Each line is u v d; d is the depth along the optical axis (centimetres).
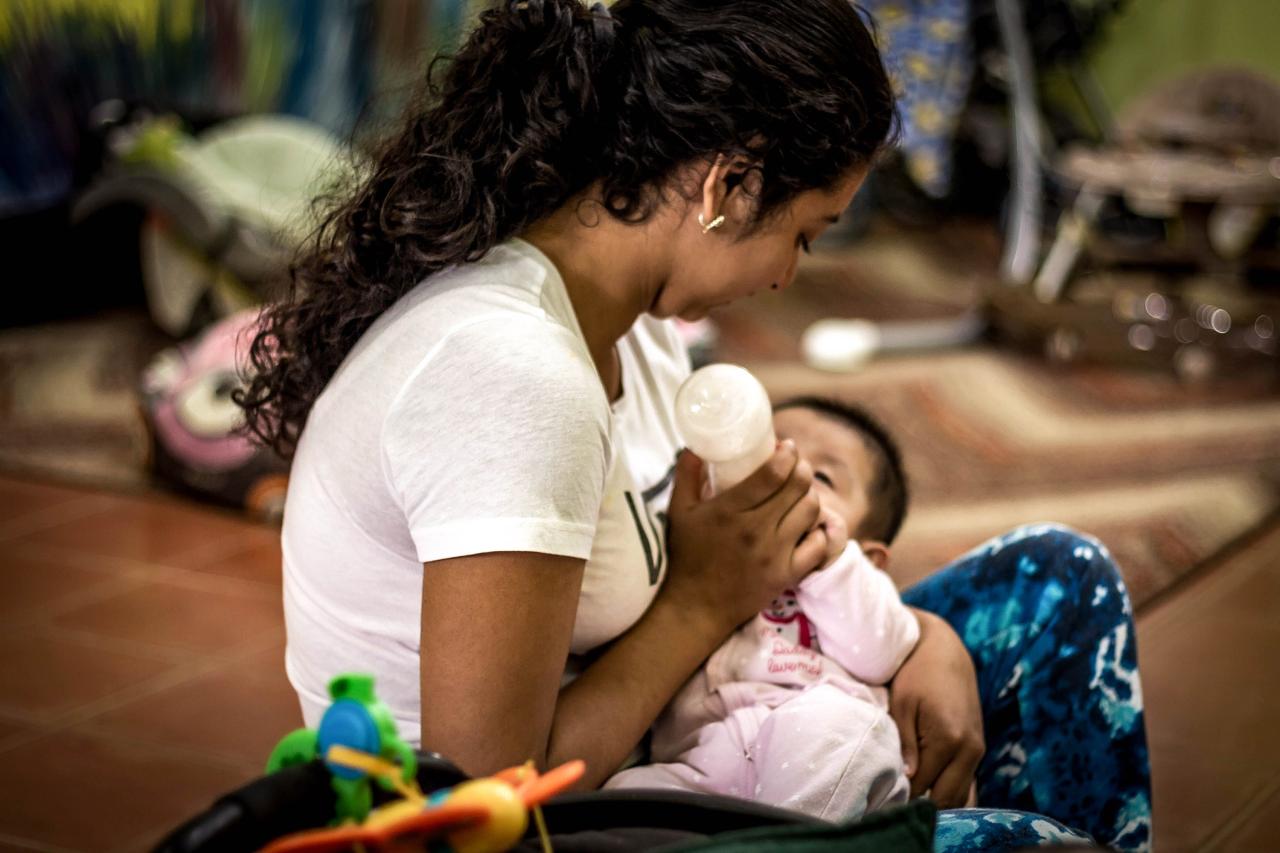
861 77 112
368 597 109
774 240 114
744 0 110
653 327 139
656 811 86
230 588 298
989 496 350
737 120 108
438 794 76
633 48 110
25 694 252
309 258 122
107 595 294
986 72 594
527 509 98
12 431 390
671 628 117
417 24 507
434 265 108
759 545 118
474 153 111
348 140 130
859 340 463
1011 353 475
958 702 130
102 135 496
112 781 225
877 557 150
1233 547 321
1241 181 441
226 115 525
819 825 77
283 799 76
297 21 518
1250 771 228
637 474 129
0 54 480
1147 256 509
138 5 506
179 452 344
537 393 100
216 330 360
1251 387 439
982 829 108
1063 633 135
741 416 116
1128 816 134
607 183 110
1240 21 628
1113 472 367
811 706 122
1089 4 587
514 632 98
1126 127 498
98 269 512
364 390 106
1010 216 601
